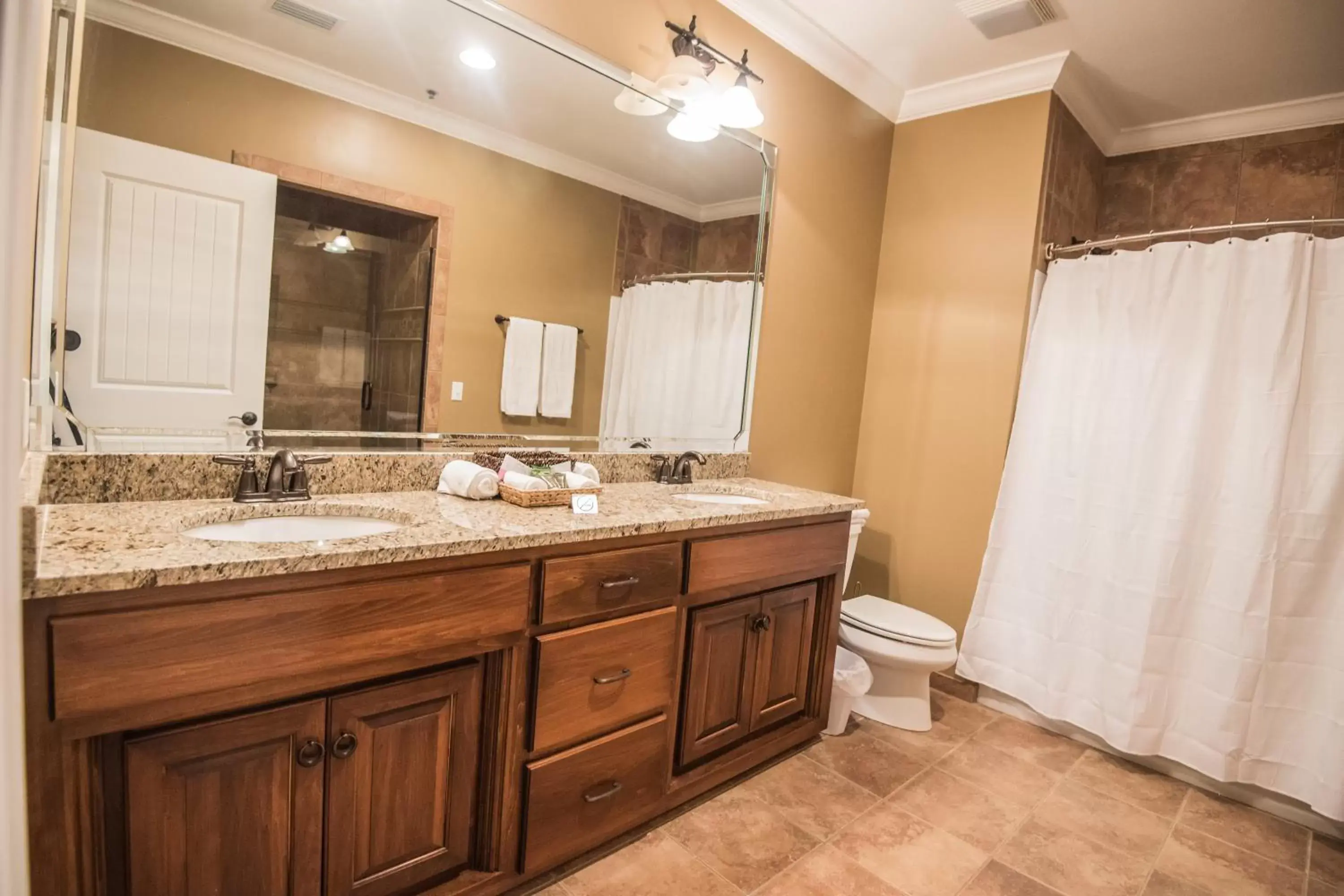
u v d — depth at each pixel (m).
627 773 1.60
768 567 1.91
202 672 0.96
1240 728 2.06
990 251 2.67
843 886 1.58
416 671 1.24
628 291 2.15
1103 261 2.41
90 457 1.24
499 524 1.38
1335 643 1.96
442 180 1.71
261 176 1.43
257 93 1.41
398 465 1.65
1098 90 2.68
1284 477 2.02
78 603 0.86
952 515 2.79
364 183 1.58
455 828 1.33
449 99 1.69
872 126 2.85
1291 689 2.03
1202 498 2.16
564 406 2.04
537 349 1.95
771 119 2.42
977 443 2.71
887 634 2.35
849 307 2.90
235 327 1.43
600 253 2.06
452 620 1.23
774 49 2.40
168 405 1.36
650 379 2.25
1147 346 2.28
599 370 2.12
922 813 1.91
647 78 2.05
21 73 0.65
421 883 1.31
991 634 2.64
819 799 1.94
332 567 1.06
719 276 2.38
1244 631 2.06
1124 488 2.30
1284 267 2.03
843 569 2.22
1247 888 1.69
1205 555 2.16
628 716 1.58
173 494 1.33
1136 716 2.22
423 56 1.63
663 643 1.64
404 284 1.67
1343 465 1.96
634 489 2.08
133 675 0.91
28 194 0.66
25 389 0.71
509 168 1.83
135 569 0.89
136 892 0.97
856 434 3.07
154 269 1.31
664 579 1.62
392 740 1.21
